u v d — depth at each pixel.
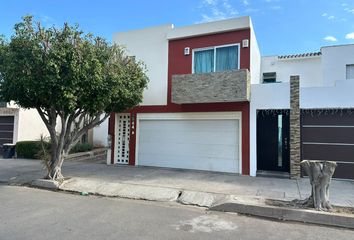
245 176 11.35
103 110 11.11
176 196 8.38
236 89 11.22
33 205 7.23
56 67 8.27
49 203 7.48
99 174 11.41
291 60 17.11
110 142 14.67
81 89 8.87
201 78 11.86
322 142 10.95
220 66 12.51
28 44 8.38
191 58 13.10
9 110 18.27
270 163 12.55
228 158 12.27
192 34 13.00
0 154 18.47
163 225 5.93
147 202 7.99
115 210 6.96
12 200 7.74
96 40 9.81
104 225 5.80
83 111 10.51
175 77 12.34
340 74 14.70
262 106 11.62
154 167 13.55
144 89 13.25
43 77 8.38
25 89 8.59
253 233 5.62
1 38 9.19
